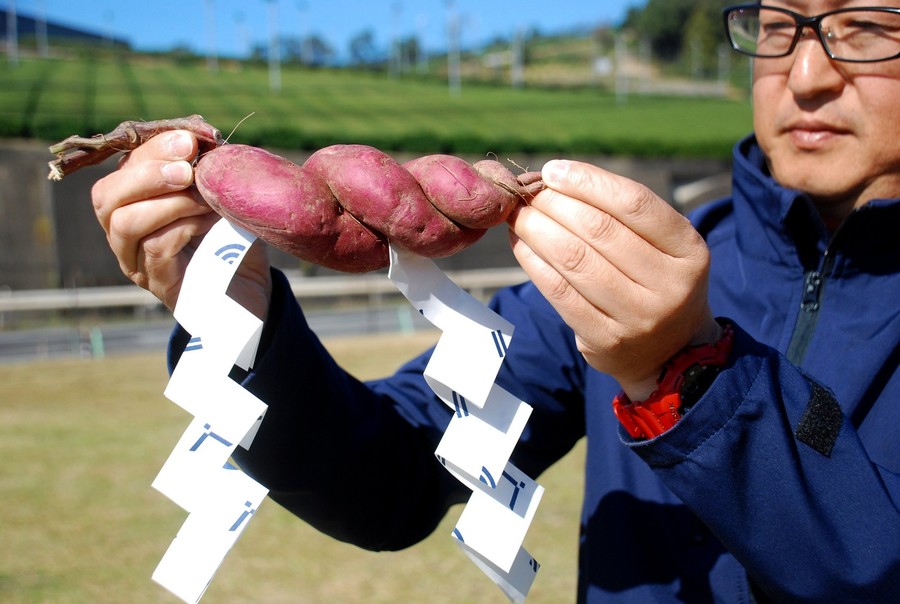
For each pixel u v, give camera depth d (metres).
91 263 13.02
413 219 0.51
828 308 0.71
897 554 0.52
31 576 1.94
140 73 27.50
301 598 1.86
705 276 0.52
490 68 45.09
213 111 20.52
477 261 14.06
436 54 48.75
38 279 12.75
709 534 0.70
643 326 0.52
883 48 0.66
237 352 0.53
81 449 3.11
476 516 0.58
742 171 0.77
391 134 17.81
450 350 0.54
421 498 0.80
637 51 46.81
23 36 50.34
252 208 0.51
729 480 0.54
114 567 2.01
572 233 0.51
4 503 2.48
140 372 5.01
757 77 0.75
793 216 0.72
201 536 0.52
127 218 0.56
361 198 0.51
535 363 0.80
